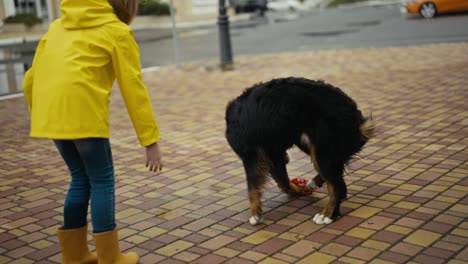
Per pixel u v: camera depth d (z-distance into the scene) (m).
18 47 23.19
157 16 33.75
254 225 4.12
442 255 3.40
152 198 4.91
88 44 3.12
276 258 3.55
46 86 3.14
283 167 4.48
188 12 37.94
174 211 4.56
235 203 4.66
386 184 4.77
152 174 5.63
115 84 12.12
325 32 20.31
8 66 16.38
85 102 3.08
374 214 4.14
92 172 3.27
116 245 3.42
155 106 9.41
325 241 3.74
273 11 38.44
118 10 3.29
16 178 5.76
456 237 3.64
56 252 3.89
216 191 5.00
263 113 3.89
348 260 3.43
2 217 4.62
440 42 14.50
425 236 3.69
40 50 3.32
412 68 10.80
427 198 4.38
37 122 3.16
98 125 3.13
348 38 17.73
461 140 5.89
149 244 3.92
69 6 3.20
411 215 4.07
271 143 3.95
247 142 3.96
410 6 21.25
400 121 6.90
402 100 8.09
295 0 40.22
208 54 17.25
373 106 7.86
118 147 6.90
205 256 3.67
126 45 3.17
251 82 11.06
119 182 5.41
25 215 4.65
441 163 5.21
